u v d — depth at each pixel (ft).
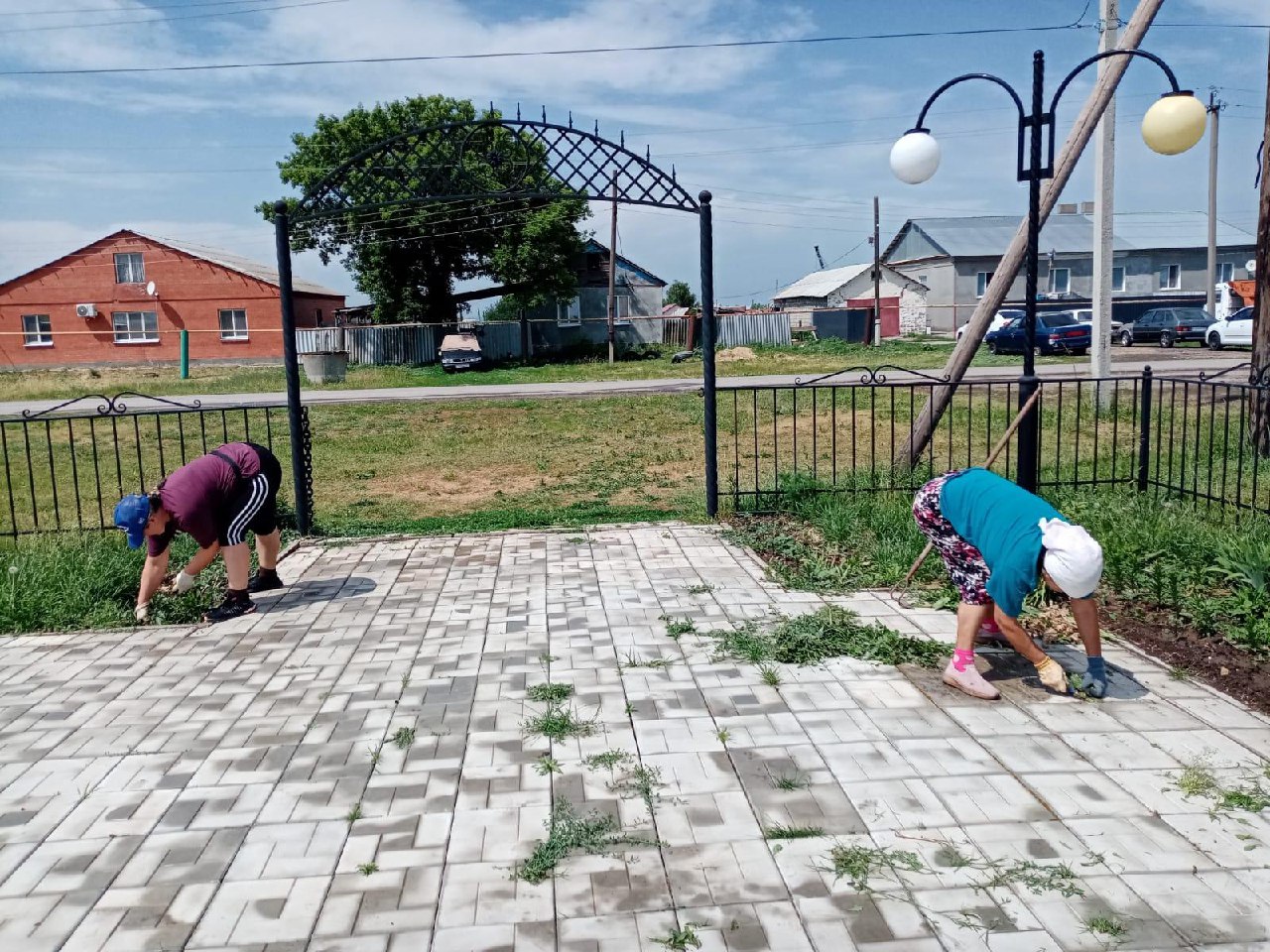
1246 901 9.66
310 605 20.61
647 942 9.23
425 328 118.11
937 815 11.36
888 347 117.19
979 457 37.60
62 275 126.82
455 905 9.87
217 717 14.67
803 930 9.37
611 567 22.90
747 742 13.37
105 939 9.47
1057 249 150.30
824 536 24.82
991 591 14.35
